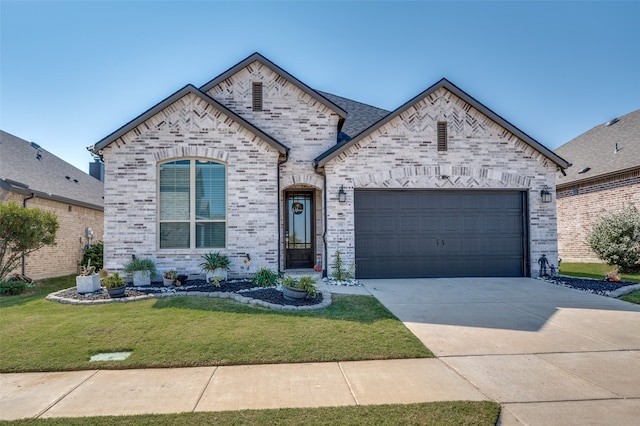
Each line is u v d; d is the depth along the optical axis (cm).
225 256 1037
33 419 341
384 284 1024
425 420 335
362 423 330
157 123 1041
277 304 739
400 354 504
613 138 1870
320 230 1260
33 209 1127
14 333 587
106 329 599
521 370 458
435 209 1146
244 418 339
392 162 1124
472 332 608
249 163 1062
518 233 1166
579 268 1488
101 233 1956
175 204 1051
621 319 686
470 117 1148
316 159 1146
